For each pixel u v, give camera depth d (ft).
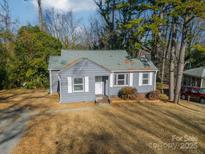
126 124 39.34
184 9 50.70
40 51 85.10
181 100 69.62
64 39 155.12
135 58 73.61
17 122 39.29
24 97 65.16
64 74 56.34
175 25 61.93
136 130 35.88
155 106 56.44
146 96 67.51
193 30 88.12
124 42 100.58
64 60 69.62
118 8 78.23
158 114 47.67
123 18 95.86
